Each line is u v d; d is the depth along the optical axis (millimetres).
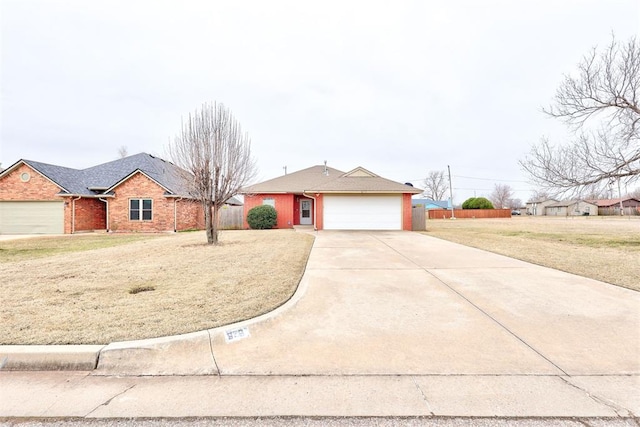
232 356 3133
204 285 5328
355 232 15648
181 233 17500
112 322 3686
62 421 2191
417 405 2348
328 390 2553
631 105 9461
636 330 3619
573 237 13023
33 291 4996
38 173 17656
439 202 61500
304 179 22172
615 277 5773
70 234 17188
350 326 3805
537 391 2514
